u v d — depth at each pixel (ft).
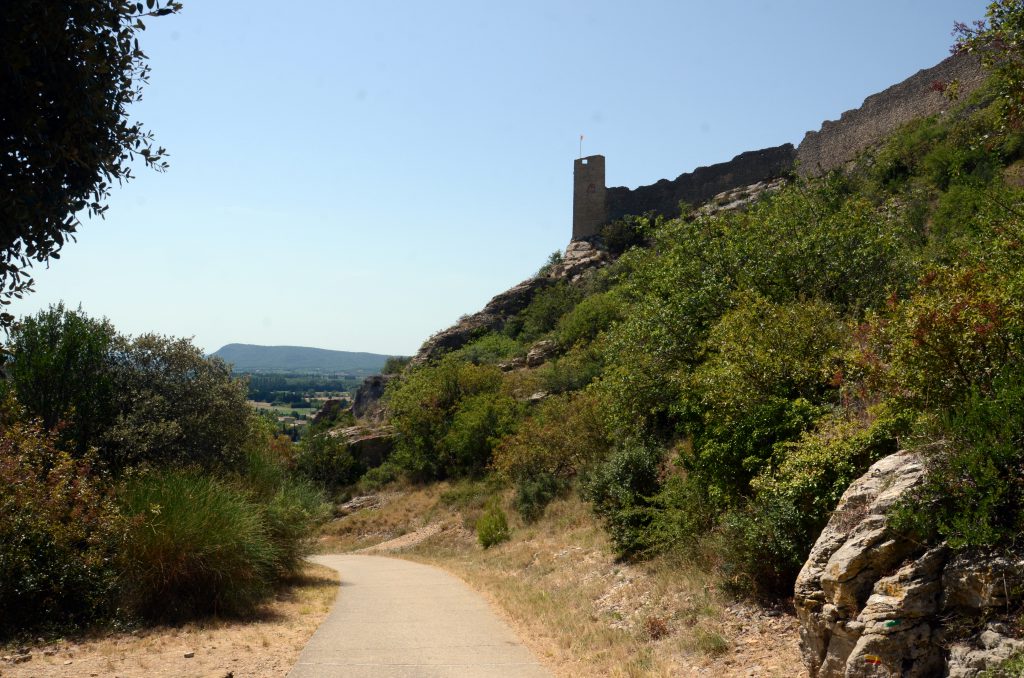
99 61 15.11
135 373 51.60
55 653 26.43
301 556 51.16
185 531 33.30
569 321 141.59
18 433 32.04
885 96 136.26
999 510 16.43
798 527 27.25
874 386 26.07
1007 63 25.23
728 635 26.37
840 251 50.96
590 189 216.74
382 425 153.58
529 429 86.33
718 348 42.86
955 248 44.55
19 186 14.51
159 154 17.28
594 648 27.86
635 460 48.03
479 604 40.34
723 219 62.44
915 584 16.58
